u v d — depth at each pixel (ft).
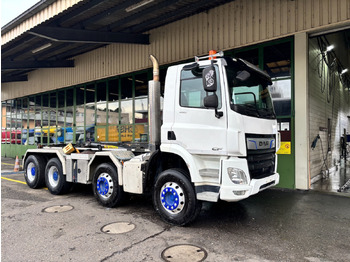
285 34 22.30
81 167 19.43
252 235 12.79
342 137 46.39
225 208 17.20
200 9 26.55
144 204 18.43
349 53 50.75
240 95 13.62
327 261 10.27
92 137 39.78
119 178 16.63
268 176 14.33
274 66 23.36
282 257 10.57
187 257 10.55
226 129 12.67
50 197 20.54
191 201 13.43
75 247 11.50
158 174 15.56
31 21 24.08
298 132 22.12
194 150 13.53
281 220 14.93
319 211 16.55
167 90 15.01
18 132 55.26
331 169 34.37
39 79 48.73
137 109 33.96
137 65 32.99
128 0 23.30
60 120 45.44
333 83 37.14
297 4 21.75
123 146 20.97
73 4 20.63
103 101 38.29
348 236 12.67
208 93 13.26
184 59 28.40
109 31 29.17
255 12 23.81
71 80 42.27
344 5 19.71
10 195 21.22
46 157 23.89
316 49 27.14
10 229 13.58
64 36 25.85
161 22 29.35
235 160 12.57
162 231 13.30
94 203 18.69
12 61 35.94
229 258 10.47
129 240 12.19
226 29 25.49
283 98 22.95
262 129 14.29
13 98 55.77
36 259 10.46
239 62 14.12
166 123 14.85
